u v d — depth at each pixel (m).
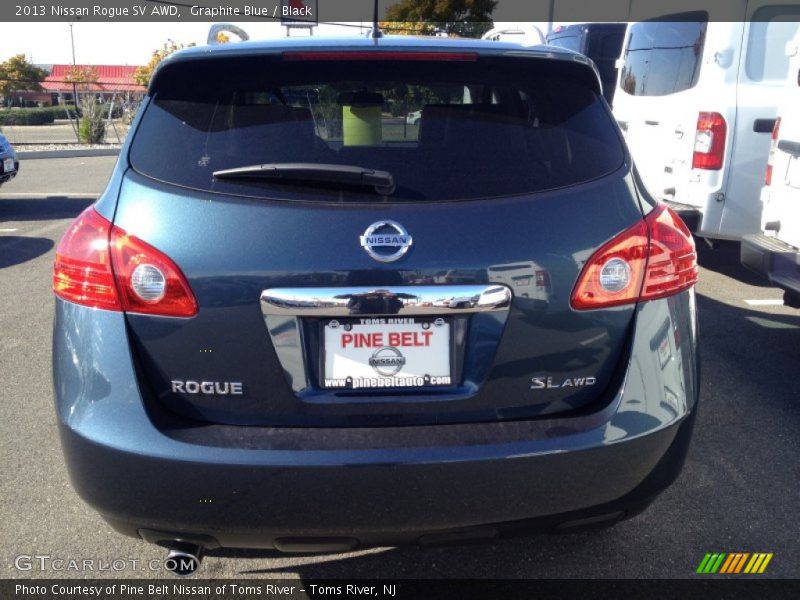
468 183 1.94
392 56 2.08
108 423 1.88
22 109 41.41
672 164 6.20
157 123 2.04
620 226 1.98
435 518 1.88
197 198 1.90
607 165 2.05
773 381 4.03
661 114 6.42
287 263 1.85
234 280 1.85
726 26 5.52
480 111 2.06
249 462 1.81
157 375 1.92
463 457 1.84
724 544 2.60
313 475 1.82
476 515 1.89
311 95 2.08
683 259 2.09
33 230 8.81
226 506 1.85
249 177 1.91
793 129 4.27
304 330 1.88
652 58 6.84
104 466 1.88
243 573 2.48
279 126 2.01
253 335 1.87
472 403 1.92
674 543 2.61
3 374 4.18
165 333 1.89
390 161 1.95
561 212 1.94
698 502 2.86
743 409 3.68
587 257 1.94
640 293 2.00
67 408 1.94
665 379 2.02
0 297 5.85
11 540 2.63
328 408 1.90
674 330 2.05
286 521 1.87
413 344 1.90
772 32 5.48
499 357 1.91
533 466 1.87
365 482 1.83
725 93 5.55
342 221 1.87
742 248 4.59
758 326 4.95
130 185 1.95
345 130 2.01
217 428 1.90
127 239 1.90
